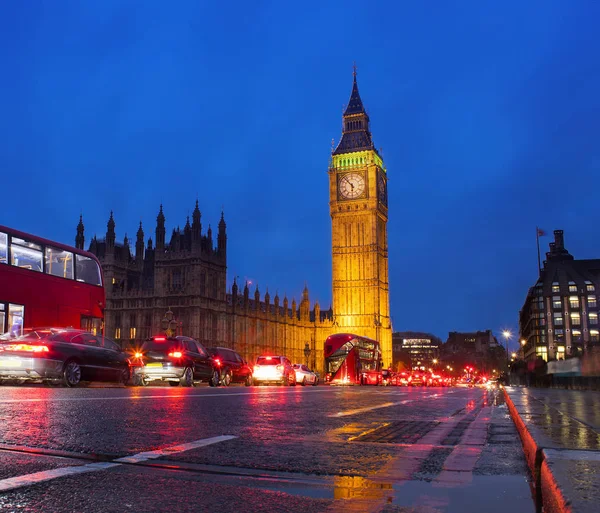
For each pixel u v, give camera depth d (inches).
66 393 698.2
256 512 174.6
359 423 442.6
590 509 113.0
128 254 5108.3
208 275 4677.7
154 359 1175.6
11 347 873.5
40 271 1159.6
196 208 4601.4
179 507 178.9
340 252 6668.3
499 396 1141.1
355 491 203.0
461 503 186.5
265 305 5782.5
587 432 270.5
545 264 6254.9
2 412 428.8
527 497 195.0
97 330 1284.4
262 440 325.7
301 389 1234.6
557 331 5969.5
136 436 325.7
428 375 5231.3
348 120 6963.6
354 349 2691.9
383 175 7052.2
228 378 1494.8
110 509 174.7
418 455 281.9
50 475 218.5
